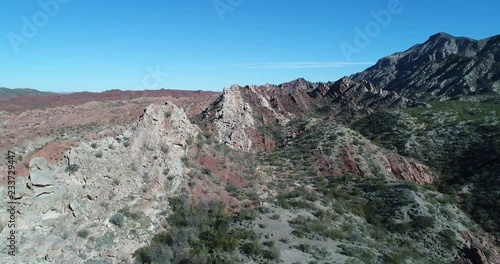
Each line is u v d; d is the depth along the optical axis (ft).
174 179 129.18
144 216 111.45
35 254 87.71
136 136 133.39
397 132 241.55
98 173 112.78
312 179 181.27
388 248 121.90
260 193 147.23
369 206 155.22
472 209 165.27
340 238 117.50
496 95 399.03
